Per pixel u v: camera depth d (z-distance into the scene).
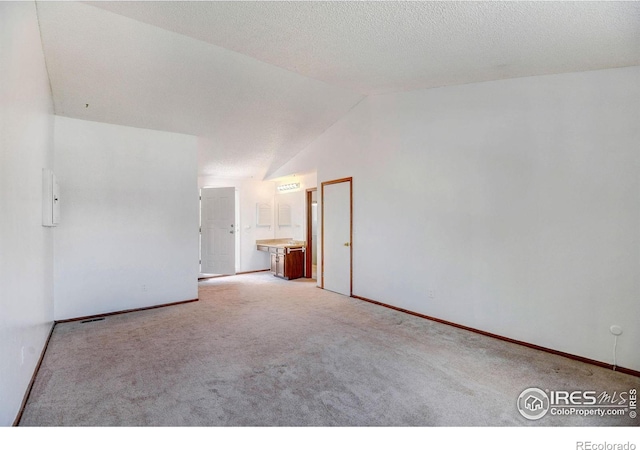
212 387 2.37
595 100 2.71
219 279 6.66
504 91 3.26
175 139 4.75
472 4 1.92
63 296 3.91
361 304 4.69
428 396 2.26
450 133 3.72
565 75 2.86
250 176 7.24
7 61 1.76
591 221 2.75
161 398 2.22
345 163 5.20
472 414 2.05
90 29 2.75
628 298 2.59
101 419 1.98
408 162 4.19
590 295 2.77
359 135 4.92
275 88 4.16
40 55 2.76
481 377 2.53
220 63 3.50
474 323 3.54
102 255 4.16
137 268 4.41
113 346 3.15
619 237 2.62
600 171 2.70
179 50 3.19
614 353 2.66
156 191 4.57
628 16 1.84
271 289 5.72
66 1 2.42
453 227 3.71
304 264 6.95
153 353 2.98
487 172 3.40
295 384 2.42
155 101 3.95
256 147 5.72
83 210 4.04
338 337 3.39
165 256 4.64
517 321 3.20
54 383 2.43
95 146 4.12
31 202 2.41
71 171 3.96
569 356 2.88
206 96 4.04
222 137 5.14
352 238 5.09
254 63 3.59
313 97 4.52
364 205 4.87
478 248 3.49
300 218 7.46
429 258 3.97
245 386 2.39
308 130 5.48
